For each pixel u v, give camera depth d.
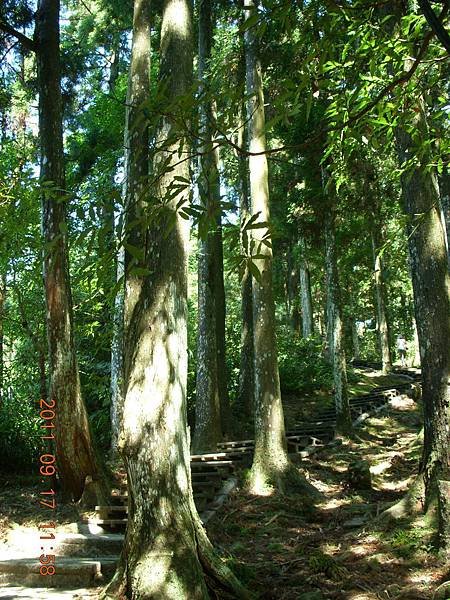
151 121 2.22
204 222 2.06
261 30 2.34
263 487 9.62
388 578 5.77
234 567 5.84
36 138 11.77
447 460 6.69
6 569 6.21
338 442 13.46
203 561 4.98
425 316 6.93
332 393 19.62
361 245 22.62
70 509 8.09
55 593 5.67
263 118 10.95
